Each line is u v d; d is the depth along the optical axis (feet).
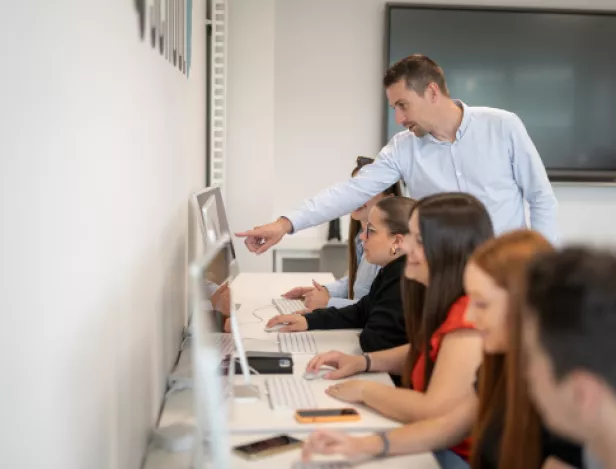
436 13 14.78
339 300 9.08
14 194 2.36
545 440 3.52
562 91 15.17
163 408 5.86
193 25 9.78
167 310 6.77
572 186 15.49
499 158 8.38
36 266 2.60
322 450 4.39
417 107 8.20
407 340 6.75
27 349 2.51
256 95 14.08
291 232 8.50
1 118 2.23
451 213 5.10
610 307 2.22
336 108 15.14
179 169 7.98
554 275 2.35
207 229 7.16
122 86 4.35
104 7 3.79
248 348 7.15
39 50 2.62
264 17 13.97
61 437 2.95
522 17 14.94
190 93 9.41
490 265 3.73
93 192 3.52
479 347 4.88
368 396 5.38
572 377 2.26
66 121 2.99
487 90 15.03
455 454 5.09
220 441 3.43
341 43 15.01
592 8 15.21
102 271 3.74
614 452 2.31
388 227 7.14
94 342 3.55
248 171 14.20
